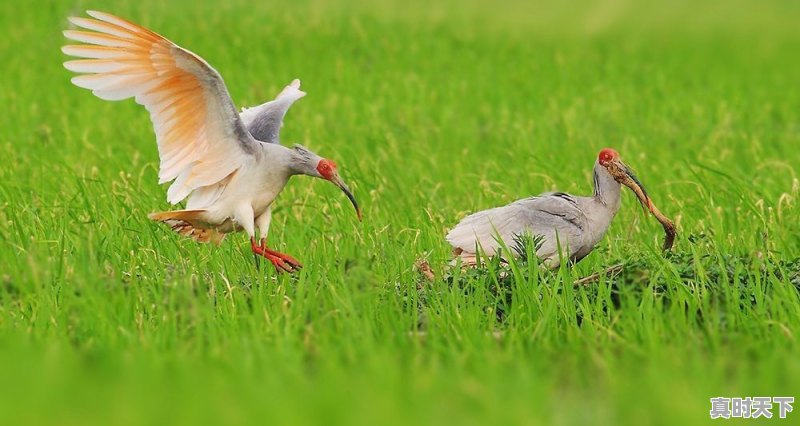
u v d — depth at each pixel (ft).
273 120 49.26
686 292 41.14
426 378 33.04
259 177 45.52
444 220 54.44
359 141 77.00
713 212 53.62
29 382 32.91
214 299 42.70
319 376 34.04
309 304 40.73
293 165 45.98
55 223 50.67
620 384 33.73
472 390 31.89
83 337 39.09
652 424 30.66
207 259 46.34
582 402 33.14
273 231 53.21
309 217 55.62
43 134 76.38
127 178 60.03
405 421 29.76
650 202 47.52
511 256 42.88
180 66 43.06
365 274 41.65
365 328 38.09
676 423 30.45
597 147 76.79
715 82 112.57
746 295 41.68
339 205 55.57
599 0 167.32
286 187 62.13
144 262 46.19
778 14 164.14
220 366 34.50
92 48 42.96
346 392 31.89
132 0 150.82
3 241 47.78
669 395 31.55
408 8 162.40
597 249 48.98
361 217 49.57
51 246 47.98
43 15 135.13
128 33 42.68
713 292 41.70
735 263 43.62
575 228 46.98
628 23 155.33
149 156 70.03
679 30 153.07
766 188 61.87
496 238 46.37
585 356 37.47
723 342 38.75
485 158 73.41
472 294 42.65
